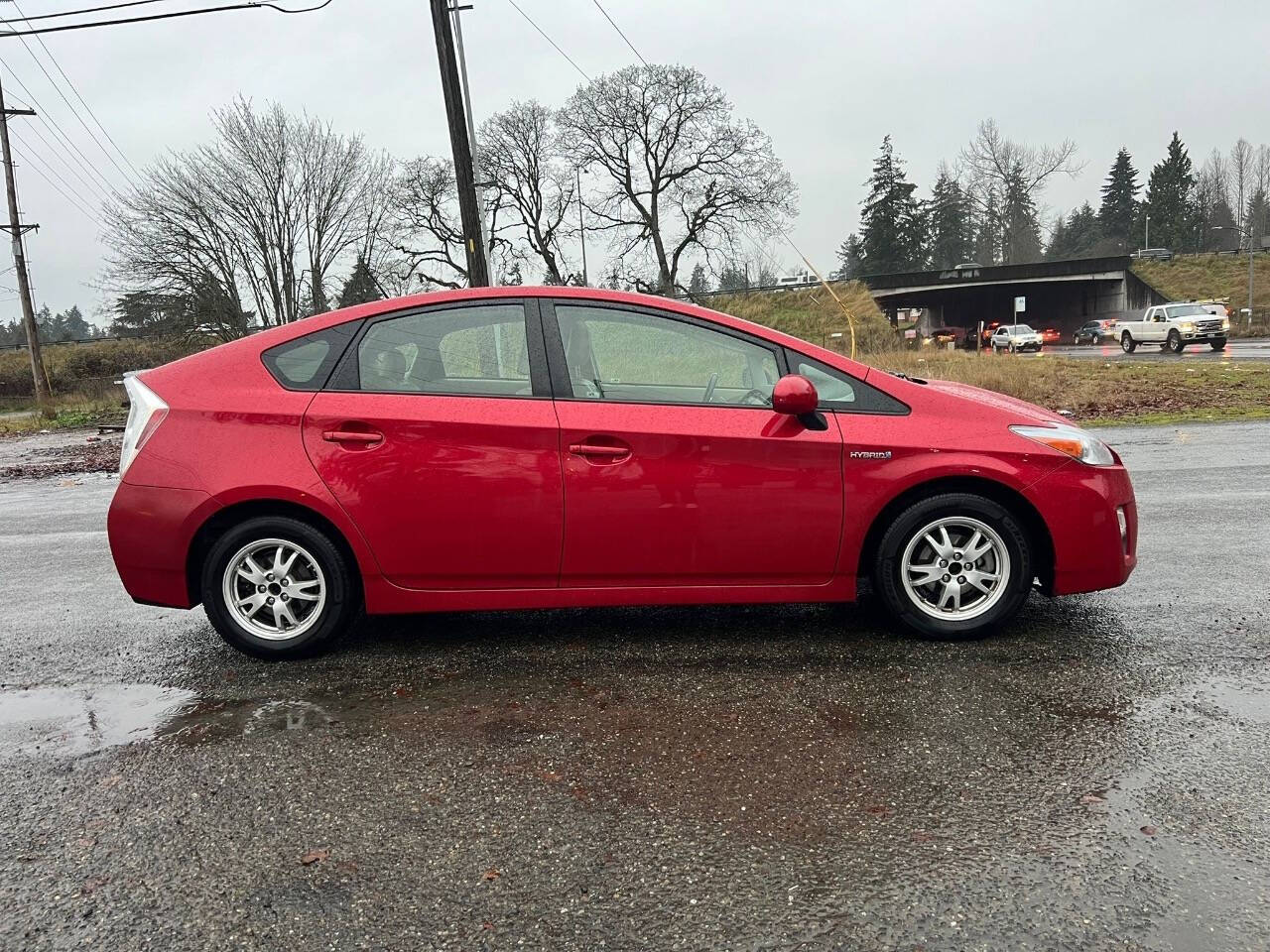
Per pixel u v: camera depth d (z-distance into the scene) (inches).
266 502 147.6
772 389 149.7
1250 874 83.5
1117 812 95.2
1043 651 145.3
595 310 150.9
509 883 86.0
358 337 150.8
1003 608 148.9
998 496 149.4
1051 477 145.9
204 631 173.3
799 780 104.7
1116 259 2458.2
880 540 149.2
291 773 110.6
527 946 76.6
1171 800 97.3
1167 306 1403.8
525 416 145.0
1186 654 141.6
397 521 145.3
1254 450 369.1
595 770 109.0
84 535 289.7
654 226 1967.3
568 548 146.0
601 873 87.2
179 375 152.2
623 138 1934.1
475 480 144.5
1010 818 94.8
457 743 117.7
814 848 90.4
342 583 149.3
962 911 79.4
